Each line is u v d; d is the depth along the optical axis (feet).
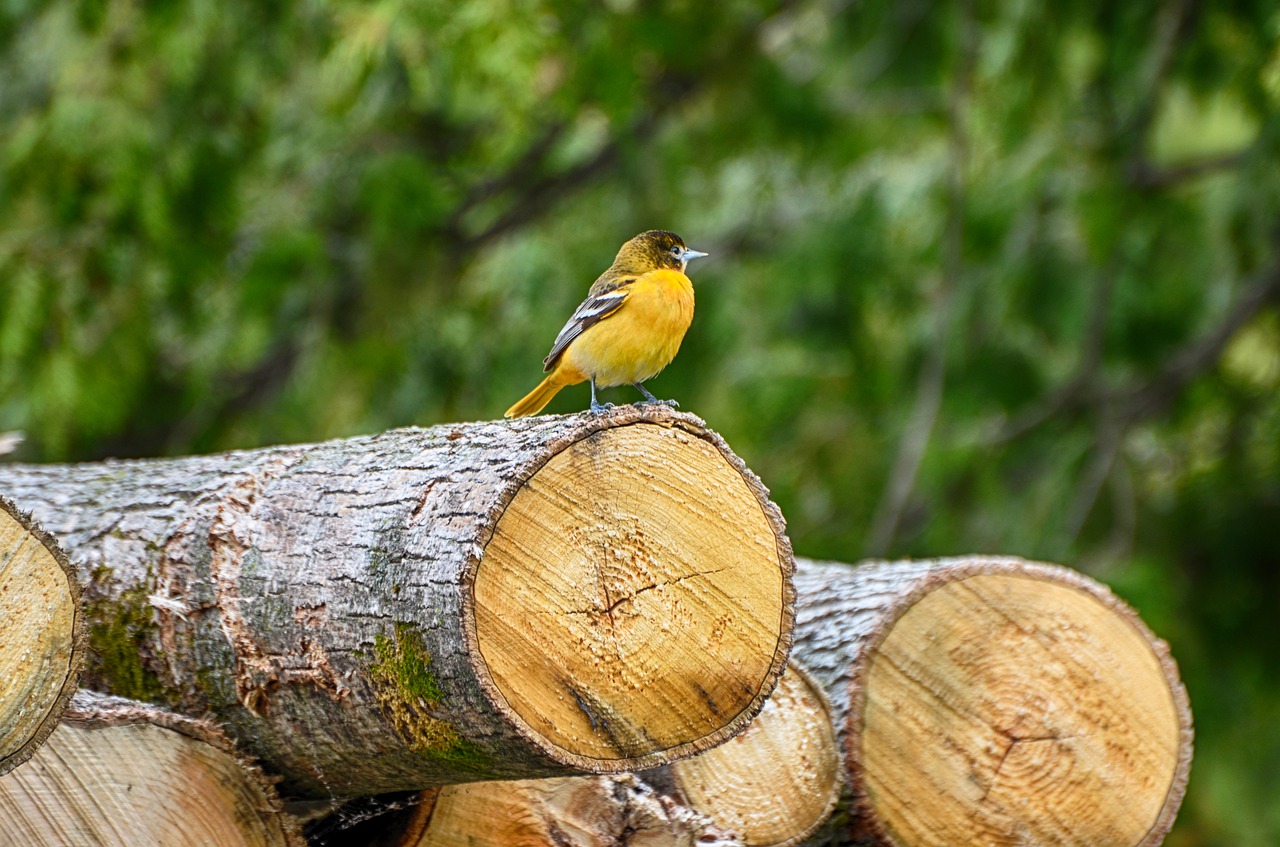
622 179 55.42
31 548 15.51
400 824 19.24
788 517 54.29
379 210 48.70
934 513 52.85
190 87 46.29
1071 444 52.08
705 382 57.72
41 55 46.39
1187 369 51.26
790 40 55.88
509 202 57.47
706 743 16.34
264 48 47.03
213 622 18.79
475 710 15.42
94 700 17.37
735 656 16.51
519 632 15.58
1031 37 46.01
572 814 19.30
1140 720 21.79
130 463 23.98
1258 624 51.13
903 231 56.59
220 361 51.26
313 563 17.92
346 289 52.80
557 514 15.93
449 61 40.96
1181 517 52.19
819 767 20.65
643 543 16.24
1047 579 21.97
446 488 16.71
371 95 47.16
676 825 19.40
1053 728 21.47
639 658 16.06
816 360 56.13
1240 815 50.14
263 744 18.56
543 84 46.88
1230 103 46.50
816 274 55.21
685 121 53.62
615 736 15.89
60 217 44.09
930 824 21.17
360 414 53.42
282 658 17.92
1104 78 47.32
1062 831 21.35
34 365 44.24
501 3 39.81
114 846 16.67
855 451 54.95
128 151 44.11
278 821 17.71
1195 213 50.80
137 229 44.65
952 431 54.13
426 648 15.76
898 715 21.33
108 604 19.61
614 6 47.57
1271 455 51.60
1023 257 52.11
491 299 57.41
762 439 55.72
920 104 55.31
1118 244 47.88
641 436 16.47
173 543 19.70
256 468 20.52
